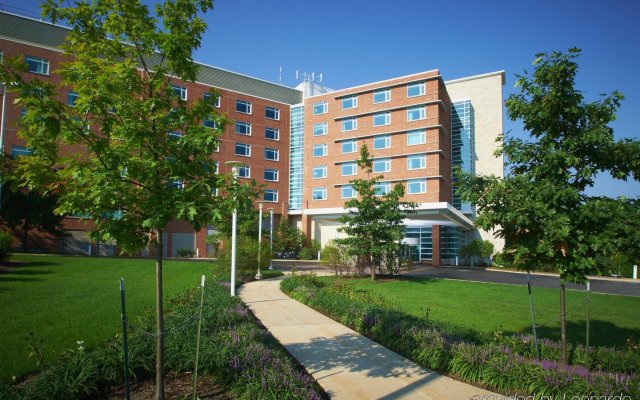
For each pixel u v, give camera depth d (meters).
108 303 12.05
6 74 4.10
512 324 11.34
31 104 4.13
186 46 5.15
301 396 5.18
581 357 7.44
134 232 5.18
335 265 24.55
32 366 6.23
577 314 13.41
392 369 6.98
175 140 4.88
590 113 6.80
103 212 5.10
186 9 5.32
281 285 18.22
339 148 49.25
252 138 52.25
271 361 6.23
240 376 5.66
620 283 26.56
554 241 6.27
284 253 48.34
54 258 25.45
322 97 51.00
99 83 4.53
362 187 23.20
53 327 8.77
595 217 5.83
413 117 45.00
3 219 32.31
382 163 46.19
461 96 53.81
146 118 5.01
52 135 4.19
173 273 21.92
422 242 43.50
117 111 4.76
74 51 5.27
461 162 50.31
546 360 6.80
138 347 6.17
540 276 28.03
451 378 6.57
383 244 22.59
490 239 51.53
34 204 32.31
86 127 4.83
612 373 6.32
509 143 7.27
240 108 51.69
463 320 11.63
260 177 52.28
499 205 6.53
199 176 5.10
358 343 8.68
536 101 7.04
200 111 5.34
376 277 23.84
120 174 4.80
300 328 10.10
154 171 4.73
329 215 49.62
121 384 5.66
